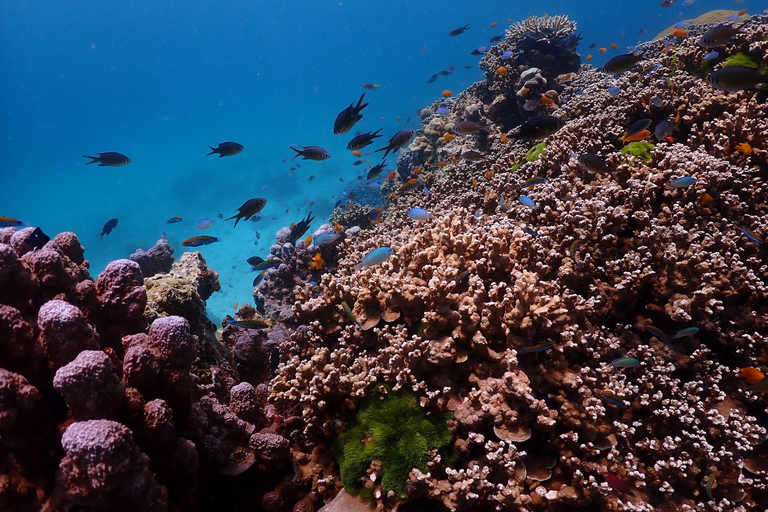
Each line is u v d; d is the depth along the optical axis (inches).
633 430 113.7
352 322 167.8
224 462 127.5
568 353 127.4
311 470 135.2
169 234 1275.8
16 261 106.9
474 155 282.7
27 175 3550.7
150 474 91.0
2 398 82.4
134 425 98.0
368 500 117.3
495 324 124.3
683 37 353.7
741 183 164.6
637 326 140.2
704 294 127.3
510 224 172.7
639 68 296.0
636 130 202.7
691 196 157.5
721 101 204.7
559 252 155.3
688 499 117.0
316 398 128.3
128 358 102.3
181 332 111.3
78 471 82.8
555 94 388.2
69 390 86.7
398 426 120.5
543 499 110.4
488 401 114.6
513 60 433.4
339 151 2055.9
